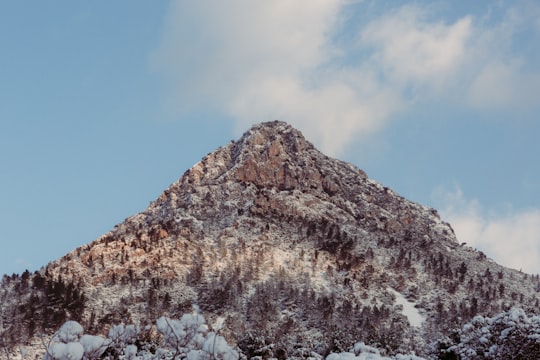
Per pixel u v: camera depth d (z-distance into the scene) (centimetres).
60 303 19712
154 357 3522
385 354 8219
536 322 5794
